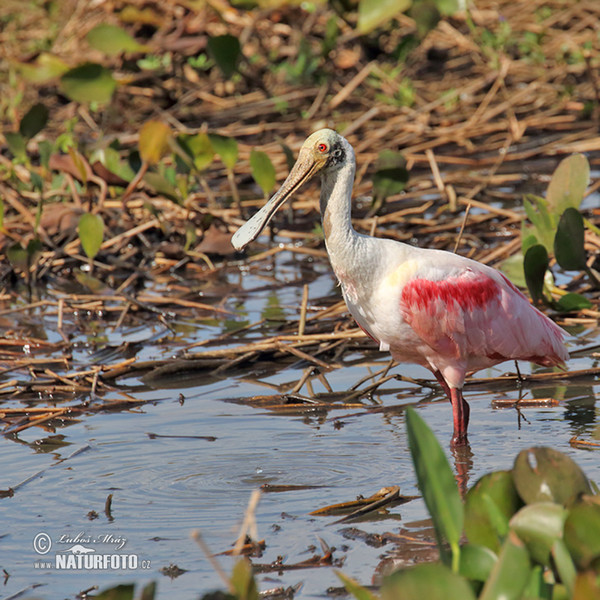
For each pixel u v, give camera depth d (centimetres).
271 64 2473
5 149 2112
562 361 991
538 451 586
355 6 2316
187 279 1526
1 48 2605
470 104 2303
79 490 835
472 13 2584
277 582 667
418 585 483
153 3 2431
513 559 505
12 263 1477
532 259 1134
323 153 932
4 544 744
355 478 842
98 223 1434
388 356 1183
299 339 1188
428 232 1625
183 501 808
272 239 1662
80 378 1111
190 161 1523
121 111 2380
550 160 2027
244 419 995
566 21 2581
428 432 530
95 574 693
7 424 992
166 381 1123
